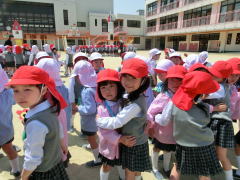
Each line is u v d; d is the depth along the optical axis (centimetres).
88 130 276
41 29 3353
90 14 3659
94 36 3419
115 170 287
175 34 3075
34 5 3219
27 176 152
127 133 194
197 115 192
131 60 188
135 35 3934
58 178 171
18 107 577
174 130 207
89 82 277
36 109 153
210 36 2625
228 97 240
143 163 201
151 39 4056
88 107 265
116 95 203
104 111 203
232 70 236
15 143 359
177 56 481
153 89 362
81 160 311
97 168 291
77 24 3672
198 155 193
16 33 1720
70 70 1054
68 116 285
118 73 207
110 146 202
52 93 158
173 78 229
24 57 1049
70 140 376
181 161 203
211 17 2394
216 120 229
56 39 3319
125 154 203
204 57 454
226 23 2162
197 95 192
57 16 3384
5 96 237
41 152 150
